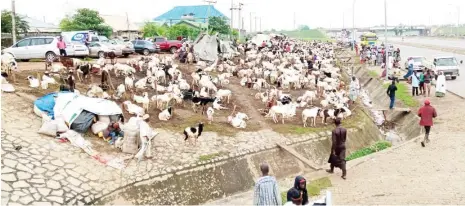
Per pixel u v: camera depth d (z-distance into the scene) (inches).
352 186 552.7
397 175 578.2
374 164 635.5
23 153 537.6
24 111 650.8
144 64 1167.0
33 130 603.5
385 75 1430.9
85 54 1210.6
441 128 799.7
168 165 597.0
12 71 788.0
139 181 550.0
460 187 517.3
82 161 561.0
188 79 1157.1
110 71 1054.4
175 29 2593.5
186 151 650.8
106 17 2539.4
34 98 708.0
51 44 1090.7
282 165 693.3
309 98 1014.4
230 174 632.4
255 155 680.4
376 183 554.9
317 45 2859.3
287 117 888.9
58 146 580.1
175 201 562.3
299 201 373.7
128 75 989.2
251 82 1157.1
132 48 1483.8
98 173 546.3
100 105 661.3
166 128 729.0
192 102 884.0
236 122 784.3
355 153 738.2
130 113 746.2
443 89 1071.0
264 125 821.2
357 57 2496.3
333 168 610.2
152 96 876.0
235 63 1614.2
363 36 3248.0
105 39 1502.2
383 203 484.4
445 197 489.1
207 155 642.2
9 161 512.7
